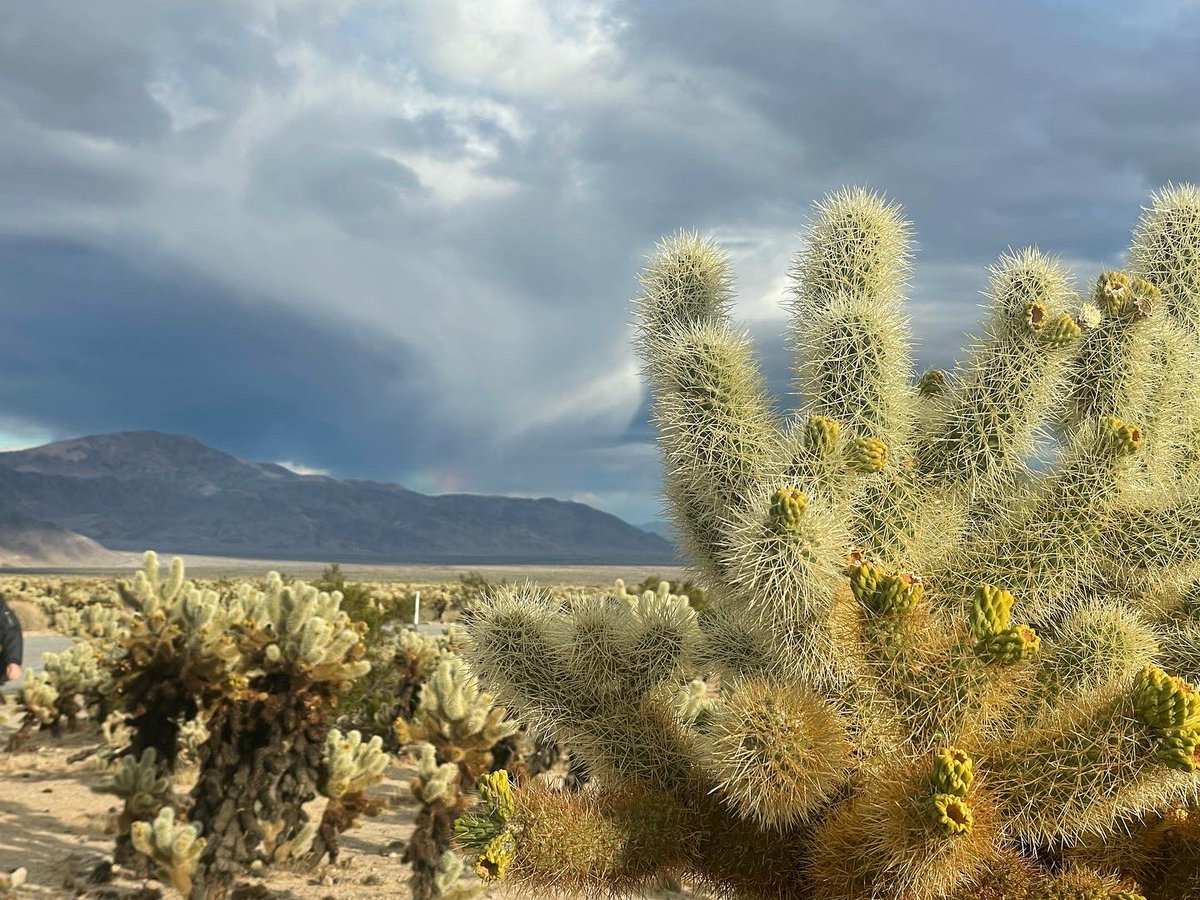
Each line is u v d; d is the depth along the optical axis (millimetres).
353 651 7273
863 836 2273
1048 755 2262
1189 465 3244
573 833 2611
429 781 6500
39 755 11609
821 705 2455
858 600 2398
